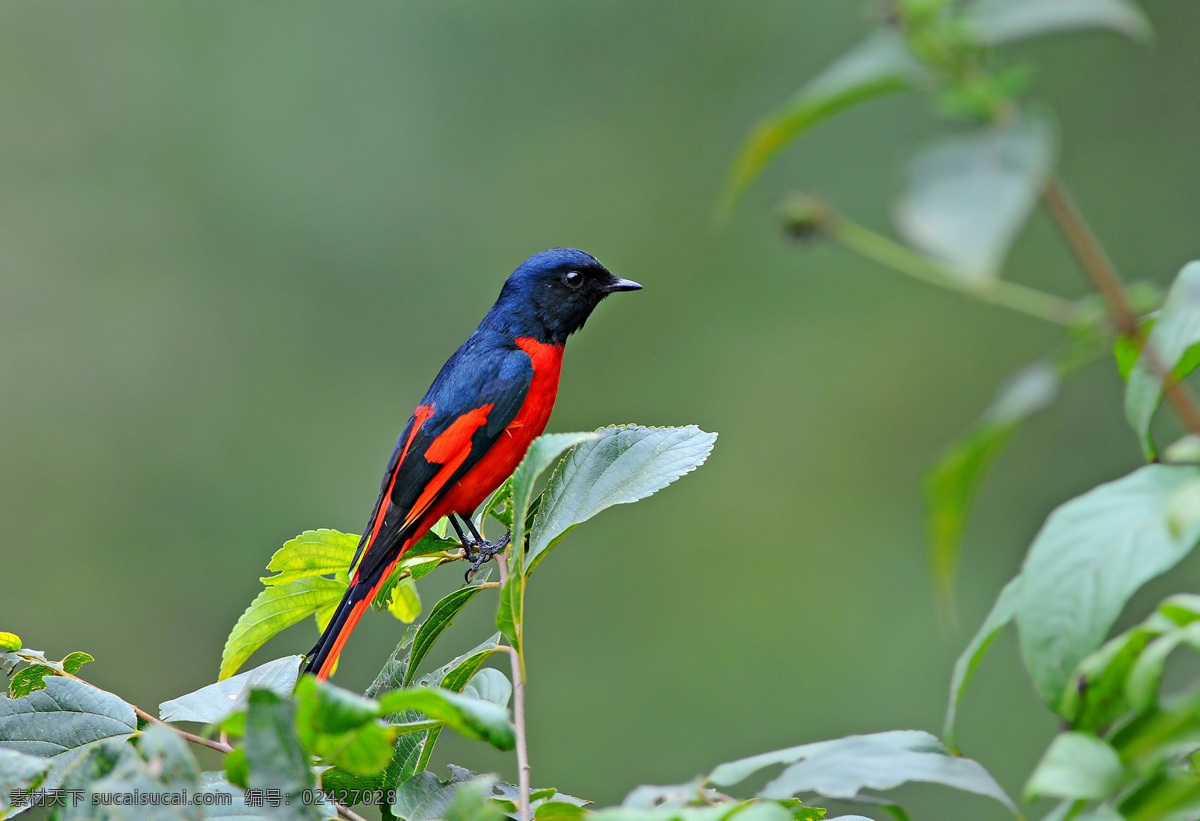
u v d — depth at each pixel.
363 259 17.53
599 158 18.08
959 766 2.46
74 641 14.91
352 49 18.22
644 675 14.69
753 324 17.44
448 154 17.62
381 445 16.67
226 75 17.94
